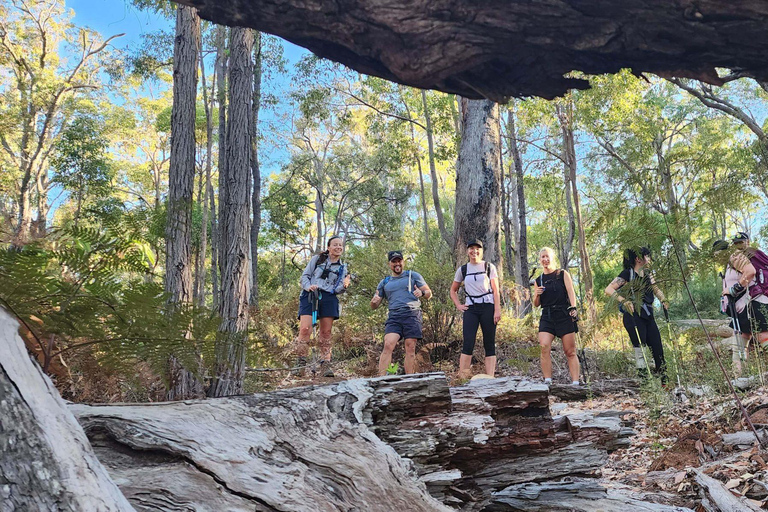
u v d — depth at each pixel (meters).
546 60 1.90
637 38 1.77
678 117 33.31
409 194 37.03
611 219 4.11
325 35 1.95
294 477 1.62
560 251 39.28
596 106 21.39
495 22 1.79
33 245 1.49
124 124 33.59
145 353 1.61
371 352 8.89
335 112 27.38
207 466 1.51
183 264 5.75
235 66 7.52
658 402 4.68
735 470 3.10
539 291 6.61
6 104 27.44
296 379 6.12
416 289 6.73
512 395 2.76
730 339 5.99
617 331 7.30
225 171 7.24
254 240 21.30
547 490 2.68
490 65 1.95
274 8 1.88
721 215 3.88
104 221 1.63
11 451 0.92
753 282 5.36
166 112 34.84
